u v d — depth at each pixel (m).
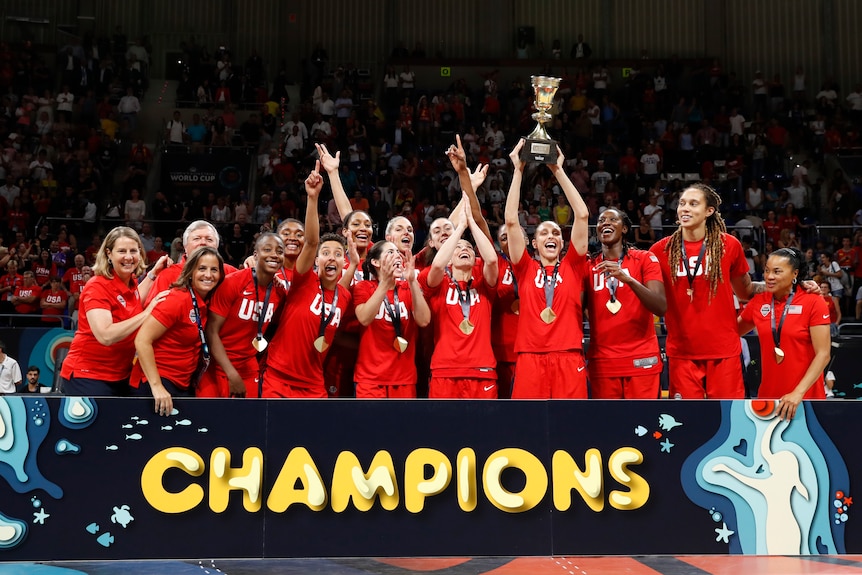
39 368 11.80
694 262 6.10
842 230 17.41
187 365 5.38
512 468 5.13
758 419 5.28
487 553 5.05
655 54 24.19
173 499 4.93
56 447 4.89
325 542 4.99
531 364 5.98
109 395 5.38
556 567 4.79
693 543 5.15
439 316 6.24
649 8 24.25
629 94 22.00
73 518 4.86
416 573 4.62
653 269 6.09
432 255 6.77
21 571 4.61
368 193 18.44
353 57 24.16
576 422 5.19
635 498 5.16
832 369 11.20
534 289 6.07
